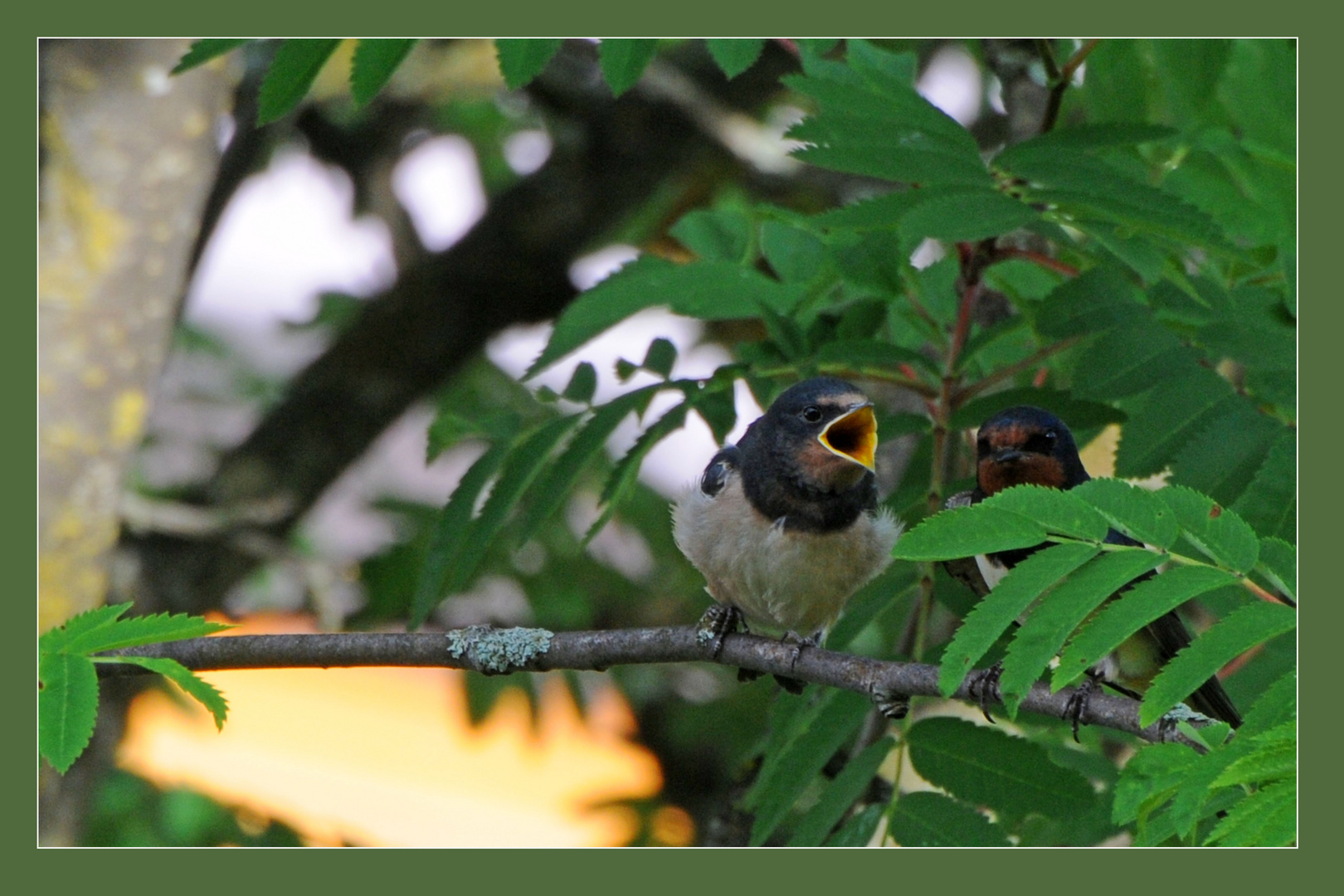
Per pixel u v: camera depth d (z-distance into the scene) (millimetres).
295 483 16062
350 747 17938
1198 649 5996
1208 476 9102
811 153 8008
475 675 15461
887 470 12828
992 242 10289
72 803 14250
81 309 12438
